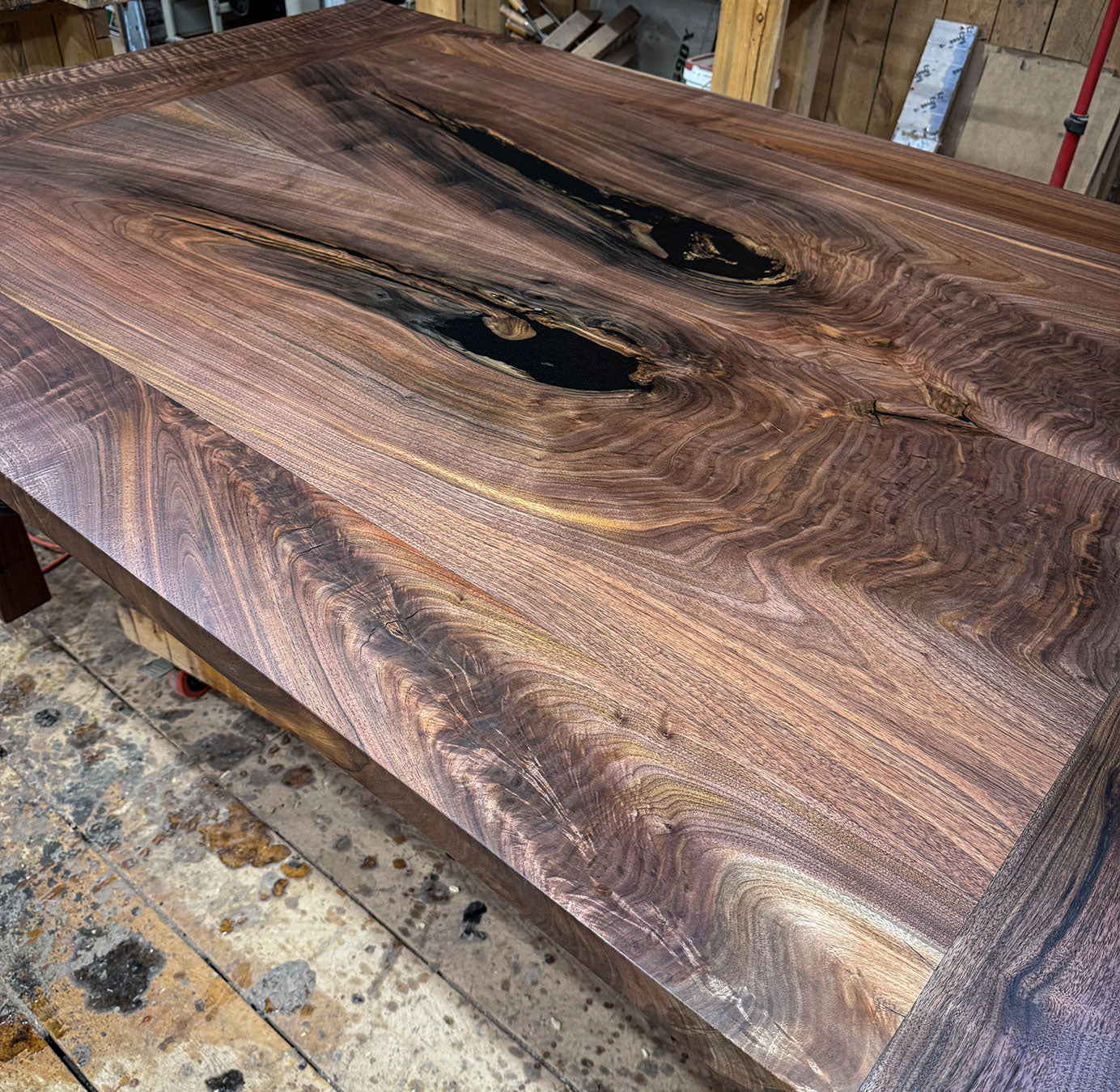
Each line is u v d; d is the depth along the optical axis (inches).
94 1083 39.1
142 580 27.5
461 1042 41.4
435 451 31.9
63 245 41.6
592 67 62.1
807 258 43.7
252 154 49.7
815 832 21.5
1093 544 29.4
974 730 23.9
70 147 49.4
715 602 27.0
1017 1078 17.6
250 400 33.9
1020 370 36.9
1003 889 20.5
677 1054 41.4
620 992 20.2
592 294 40.6
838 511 30.2
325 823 48.9
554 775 22.6
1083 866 21.0
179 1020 41.2
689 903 20.1
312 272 40.7
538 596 27.1
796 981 18.8
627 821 21.6
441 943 44.6
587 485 30.8
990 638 26.3
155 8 129.3
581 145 52.4
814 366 36.9
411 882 46.8
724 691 24.6
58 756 51.1
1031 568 28.5
